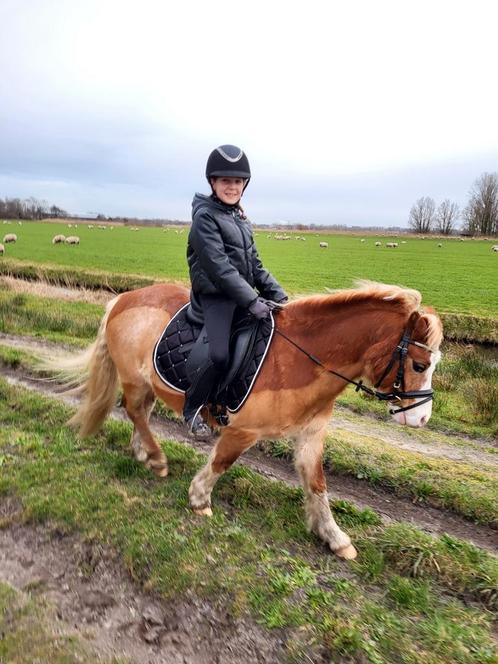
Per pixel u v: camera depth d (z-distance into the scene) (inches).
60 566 139.6
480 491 185.2
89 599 128.2
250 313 140.9
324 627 115.6
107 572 137.3
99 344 187.8
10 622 118.3
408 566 143.0
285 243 2236.7
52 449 199.3
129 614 123.9
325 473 204.4
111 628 119.8
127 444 208.4
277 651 112.3
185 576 131.4
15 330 429.1
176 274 937.5
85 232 2465.6
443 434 271.9
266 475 197.9
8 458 190.2
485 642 115.6
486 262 1418.6
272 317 144.9
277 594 125.9
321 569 139.7
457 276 1082.1
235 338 142.9
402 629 118.0
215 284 140.0
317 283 915.4
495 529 171.3
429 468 203.8
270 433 143.7
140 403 180.5
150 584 130.9
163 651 113.9
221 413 147.9
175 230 3137.3
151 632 118.9
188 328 154.6
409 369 130.7
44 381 301.3
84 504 162.2
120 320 177.3
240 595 125.2
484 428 279.4
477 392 313.3
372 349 134.1
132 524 152.4
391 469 199.3
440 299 762.2
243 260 143.6
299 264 1283.2
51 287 726.5
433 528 171.0
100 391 188.9
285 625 117.4
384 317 133.0
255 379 139.6
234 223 142.1
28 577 135.5
